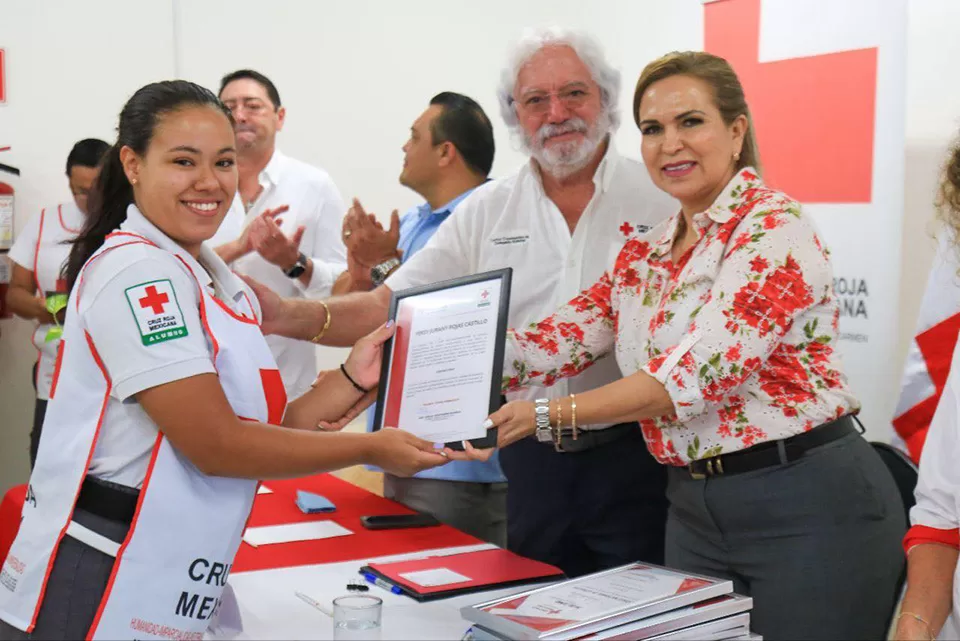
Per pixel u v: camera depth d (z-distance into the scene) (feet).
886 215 9.64
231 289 5.24
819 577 6.05
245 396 4.82
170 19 13.15
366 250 9.93
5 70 12.40
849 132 9.78
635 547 7.90
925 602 4.55
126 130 4.81
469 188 10.61
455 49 14.83
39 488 4.75
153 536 4.54
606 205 8.18
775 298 5.84
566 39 7.93
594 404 5.93
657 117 6.32
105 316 4.48
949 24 10.63
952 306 8.14
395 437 5.39
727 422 6.16
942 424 4.86
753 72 10.37
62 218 11.84
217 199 4.86
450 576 5.71
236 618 4.96
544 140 8.02
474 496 9.21
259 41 13.73
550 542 8.13
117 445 4.61
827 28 9.82
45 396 11.66
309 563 6.15
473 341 6.08
